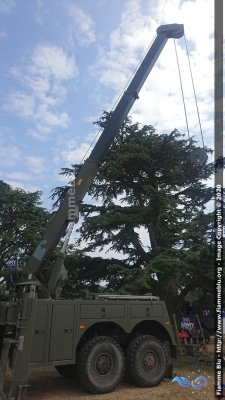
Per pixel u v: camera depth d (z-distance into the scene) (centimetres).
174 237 1161
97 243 1391
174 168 1374
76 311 684
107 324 778
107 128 946
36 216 2031
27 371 583
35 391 696
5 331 630
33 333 621
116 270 1263
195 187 1437
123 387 722
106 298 773
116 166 1355
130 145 1327
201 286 1269
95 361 679
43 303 652
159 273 1116
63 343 652
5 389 685
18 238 1869
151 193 1161
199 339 1225
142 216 1223
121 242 1280
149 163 1329
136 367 715
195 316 1186
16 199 2008
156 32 1065
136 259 1387
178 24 1050
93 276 1363
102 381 672
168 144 1323
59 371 835
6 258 1802
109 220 1240
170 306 1310
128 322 736
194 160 948
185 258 1080
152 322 807
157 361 750
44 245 819
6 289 824
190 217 1172
